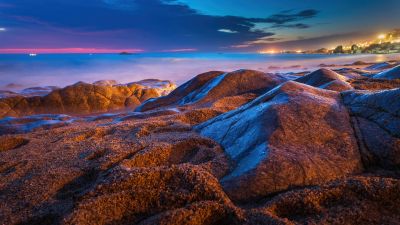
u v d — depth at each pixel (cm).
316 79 984
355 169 389
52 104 1736
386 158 396
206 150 477
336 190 332
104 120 962
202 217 298
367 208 311
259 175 367
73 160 484
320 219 300
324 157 394
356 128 445
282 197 331
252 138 448
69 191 396
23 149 576
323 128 440
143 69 5369
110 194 319
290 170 372
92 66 5856
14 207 362
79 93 1816
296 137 427
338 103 508
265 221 288
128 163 445
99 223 296
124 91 1973
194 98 1162
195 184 336
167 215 290
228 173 399
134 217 311
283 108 480
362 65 4022
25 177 439
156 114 899
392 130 418
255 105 563
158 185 344
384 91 476
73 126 829
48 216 341
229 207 307
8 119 1033
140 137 571
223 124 553
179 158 483
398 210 311
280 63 6281
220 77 1152
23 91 2344
